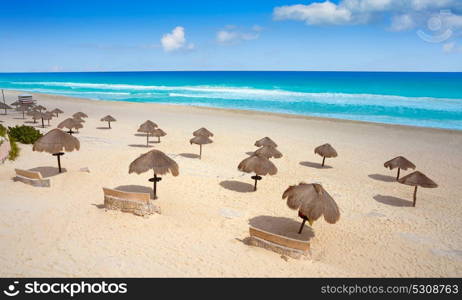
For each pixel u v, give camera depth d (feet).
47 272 22.00
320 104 163.53
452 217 39.58
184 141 75.97
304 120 114.32
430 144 80.53
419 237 34.17
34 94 190.19
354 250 30.81
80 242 26.50
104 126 93.25
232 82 360.07
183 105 151.53
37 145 40.63
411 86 269.23
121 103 156.25
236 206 39.40
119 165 50.78
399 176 56.18
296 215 38.17
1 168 45.14
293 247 26.99
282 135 88.58
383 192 47.83
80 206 34.06
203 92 232.32
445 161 65.62
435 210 41.65
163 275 22.66
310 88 264.52
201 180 47.52
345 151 72.59
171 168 35.81
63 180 41.96
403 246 32.09
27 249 24.86
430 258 30.01
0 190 36.70
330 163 62.90
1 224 28.66
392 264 28.55
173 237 28.86
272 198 43.04
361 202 43.52
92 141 69.15
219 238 29.94
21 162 48.83
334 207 29.22
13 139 54.85
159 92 232.53
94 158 54.08
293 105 161.07
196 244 28.02
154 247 26.68
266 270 24.63
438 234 35.04
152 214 32.45
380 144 79.97
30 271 21.99
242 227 33.58
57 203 34.55
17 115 108.58
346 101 174.40
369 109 145.48
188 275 22.94
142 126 68.80
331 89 252.42
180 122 105.91
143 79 447.01
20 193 36.45
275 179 51.08
